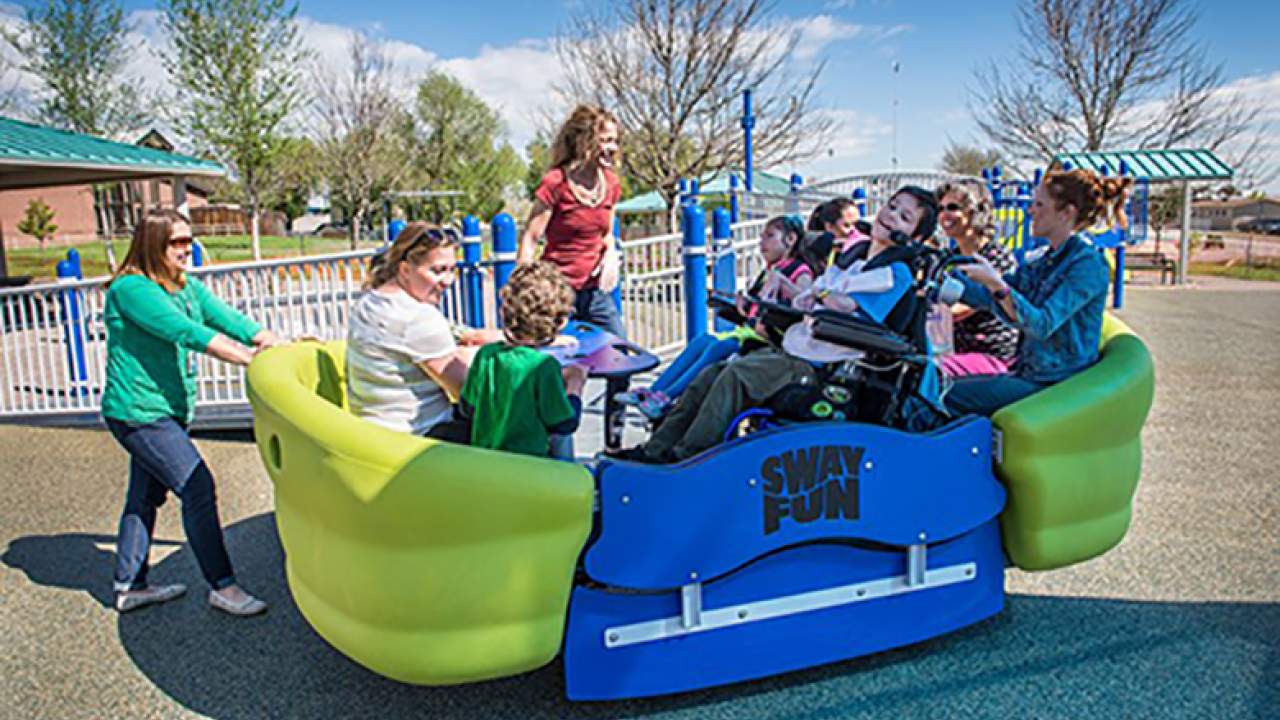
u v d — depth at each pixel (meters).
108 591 3.81
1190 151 20.66
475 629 2.37
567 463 2.46
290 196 38.38
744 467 2.61
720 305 3.40
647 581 2.55
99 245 36.06
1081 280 3.03
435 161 45.47
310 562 2.54
